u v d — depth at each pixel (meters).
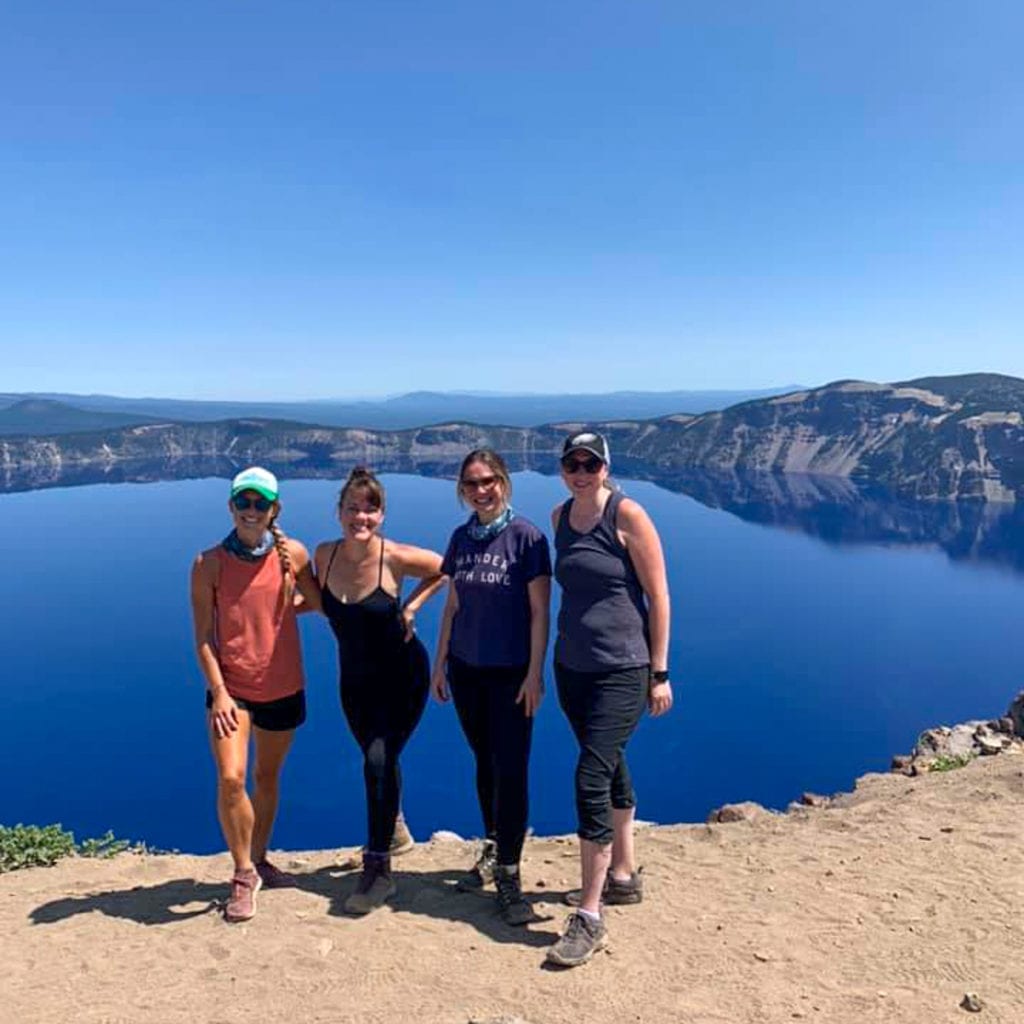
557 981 4.34
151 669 117.44
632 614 4.83
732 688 112.31
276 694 5.36
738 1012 4.04
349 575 5.34
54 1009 4.17
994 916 4.95
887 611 160.00
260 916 5.16
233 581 5.23
